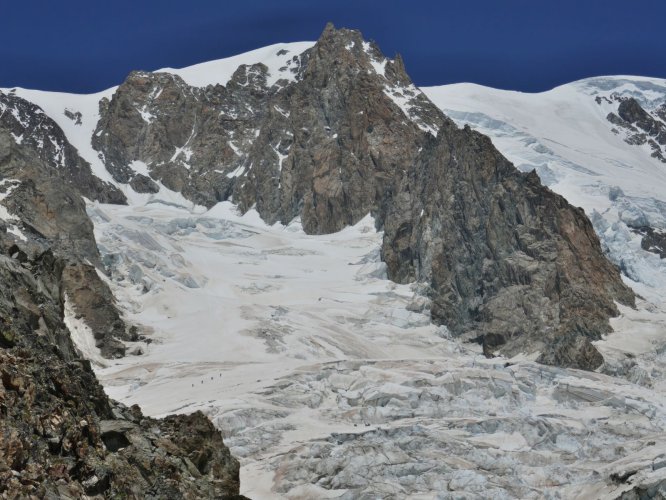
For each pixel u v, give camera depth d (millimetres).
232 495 47312
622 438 171750
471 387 185250
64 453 38125
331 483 142625
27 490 34875
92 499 37938
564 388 190500
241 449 155375
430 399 180000
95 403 43969
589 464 159375
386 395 178625
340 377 188625
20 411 37094
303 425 167250
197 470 46125
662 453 153250
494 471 151250
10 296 48625
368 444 150750
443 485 144125
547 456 158375
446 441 155250
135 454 42781
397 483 143875
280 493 141125
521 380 192875
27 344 41594
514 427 167750
